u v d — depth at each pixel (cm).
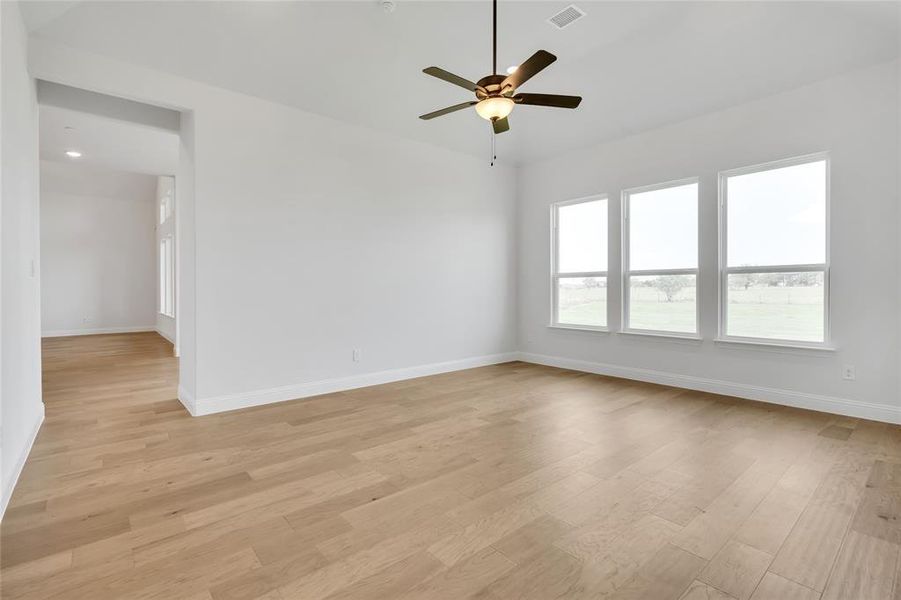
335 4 288
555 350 593
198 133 368
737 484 239
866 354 351
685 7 296
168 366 587
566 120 472
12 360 237
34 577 163
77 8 278
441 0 285
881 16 289
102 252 995
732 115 422
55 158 598
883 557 174
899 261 336
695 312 457
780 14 301
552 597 153
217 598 152
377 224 486
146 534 193
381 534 193
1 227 210
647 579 162
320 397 430
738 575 164
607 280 531
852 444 297
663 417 362
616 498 225
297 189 425
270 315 407
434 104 432
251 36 318
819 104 371
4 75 222
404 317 512
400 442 307
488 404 405
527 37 327
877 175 344
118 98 386
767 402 404
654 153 483
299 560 174
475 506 217
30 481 245
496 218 612
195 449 294
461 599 152
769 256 408
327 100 413
